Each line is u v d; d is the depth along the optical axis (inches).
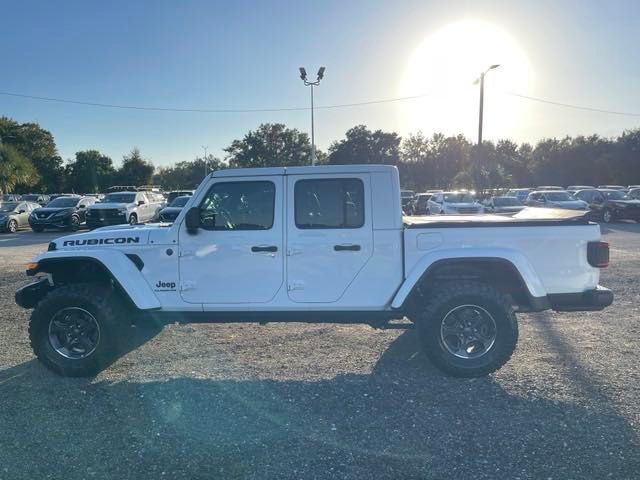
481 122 1239.5
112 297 210.5
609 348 233.1
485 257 200.4
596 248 204.2
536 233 203.3
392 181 205.2
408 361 220.1
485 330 200.4
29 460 142.6
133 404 179.3
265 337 257.9
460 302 196.7
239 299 209.6
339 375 204.7
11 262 545.0
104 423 165.2
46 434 157.8
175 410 174.1
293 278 207.5
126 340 214.7
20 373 211.9
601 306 205.2
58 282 229.1
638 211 999.0
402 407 174.4
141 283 210.5
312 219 207.5
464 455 143.3
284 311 209.0
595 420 162.6
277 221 207.3
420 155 2657.5
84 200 1093.1
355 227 205.5
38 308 205.6
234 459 142.5
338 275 206.5
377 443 150.5
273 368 213.3
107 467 138.8
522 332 260.2
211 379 201.8
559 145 2768.2
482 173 1325.0
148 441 152.9
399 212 204.8
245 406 176.4
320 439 153.1
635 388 186.9
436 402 177.9
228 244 208.2
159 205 1123.9
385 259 205.2
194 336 260.2
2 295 368.2
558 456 141.9
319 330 269.3
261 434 156.6
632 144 2390.5
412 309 214.4
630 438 151.0
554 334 256.2
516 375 201.3
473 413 169.0
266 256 207.5
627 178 2395.4
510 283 213.6
